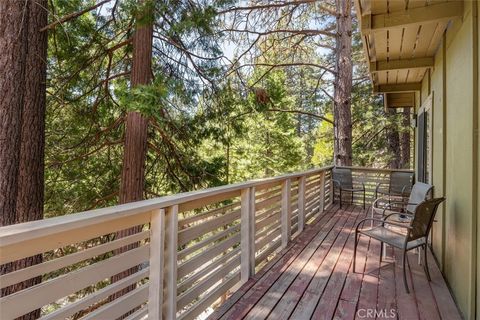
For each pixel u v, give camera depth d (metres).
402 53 3.82
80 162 6.03
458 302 2.55
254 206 3.06
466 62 2.43
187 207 2.10
